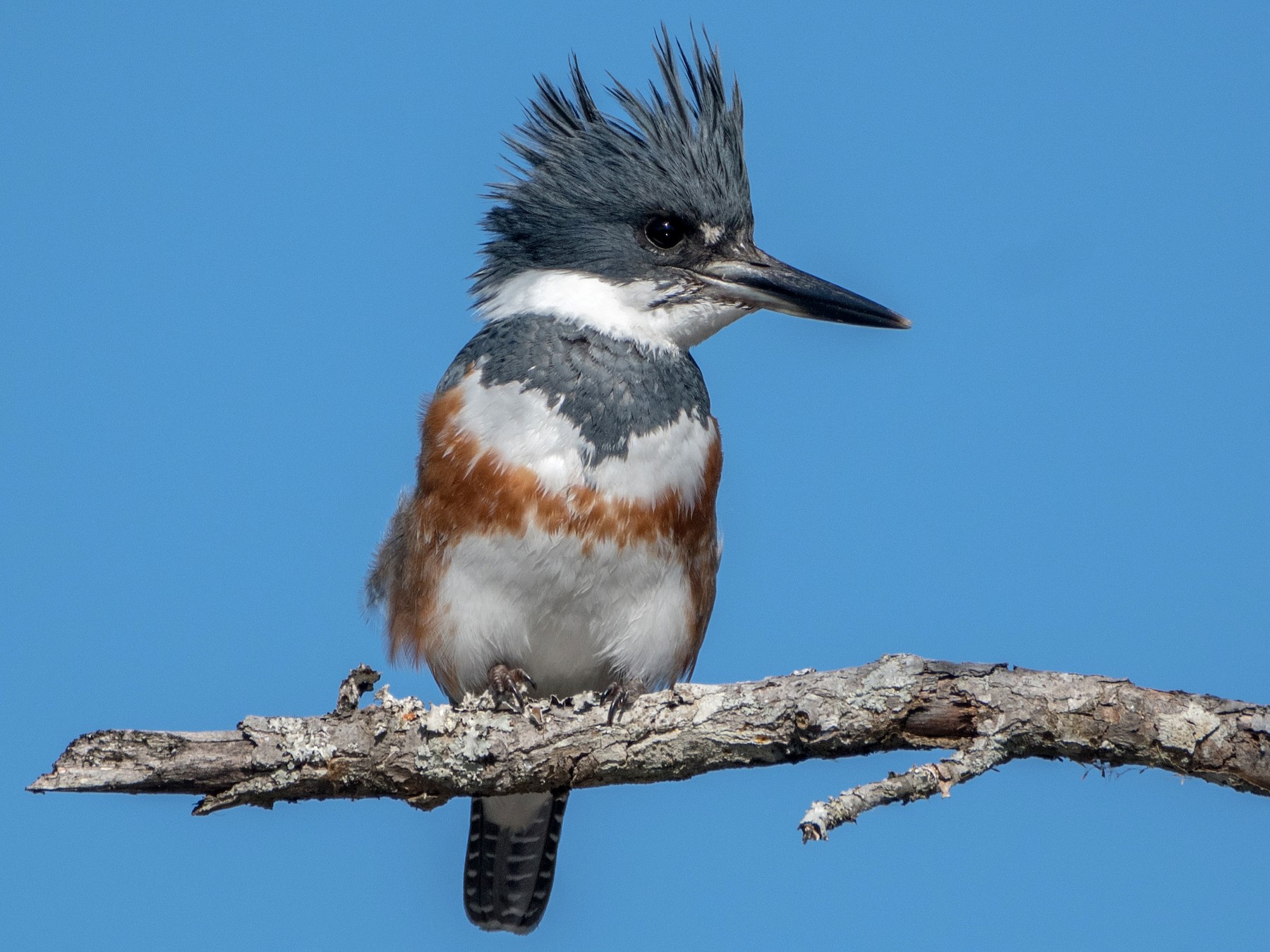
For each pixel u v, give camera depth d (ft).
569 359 33.65
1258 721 25.23
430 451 33.71
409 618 35.22
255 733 26.86
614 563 32.81
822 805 23.36
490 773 28.25
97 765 26.09
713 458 34.78
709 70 37.91
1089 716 25.80
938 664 26.96
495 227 37.68
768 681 28.07
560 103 38.06
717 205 35.70
